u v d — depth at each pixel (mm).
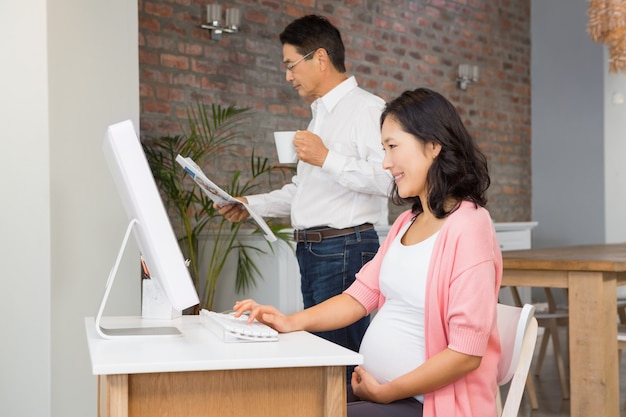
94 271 3076
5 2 2949
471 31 7254
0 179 2957
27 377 2943
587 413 3123
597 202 7594
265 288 4516
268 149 5504
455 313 1716
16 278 2953
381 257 2070
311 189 2771
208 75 5164
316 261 2746
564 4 7750
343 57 2846
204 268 4695
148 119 4848
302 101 5723
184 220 4414
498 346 1828
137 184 1543
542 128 7898
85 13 3068
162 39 4934
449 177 1813
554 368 5250
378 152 2680
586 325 3152
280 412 1481
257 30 5457
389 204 6379
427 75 6797
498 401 1915
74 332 3002
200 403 1440
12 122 2949
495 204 7477
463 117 7160
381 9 6375
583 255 3668
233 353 1487
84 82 3059
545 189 7883
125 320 2018
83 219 3039
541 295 7508
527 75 7887
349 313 2057
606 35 4609
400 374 1844
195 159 4605
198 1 5117
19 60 2945
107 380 1377
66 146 2990
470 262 1725
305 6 5773
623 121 7758
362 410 1773
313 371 1497
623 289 4570
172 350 1521
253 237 4574
